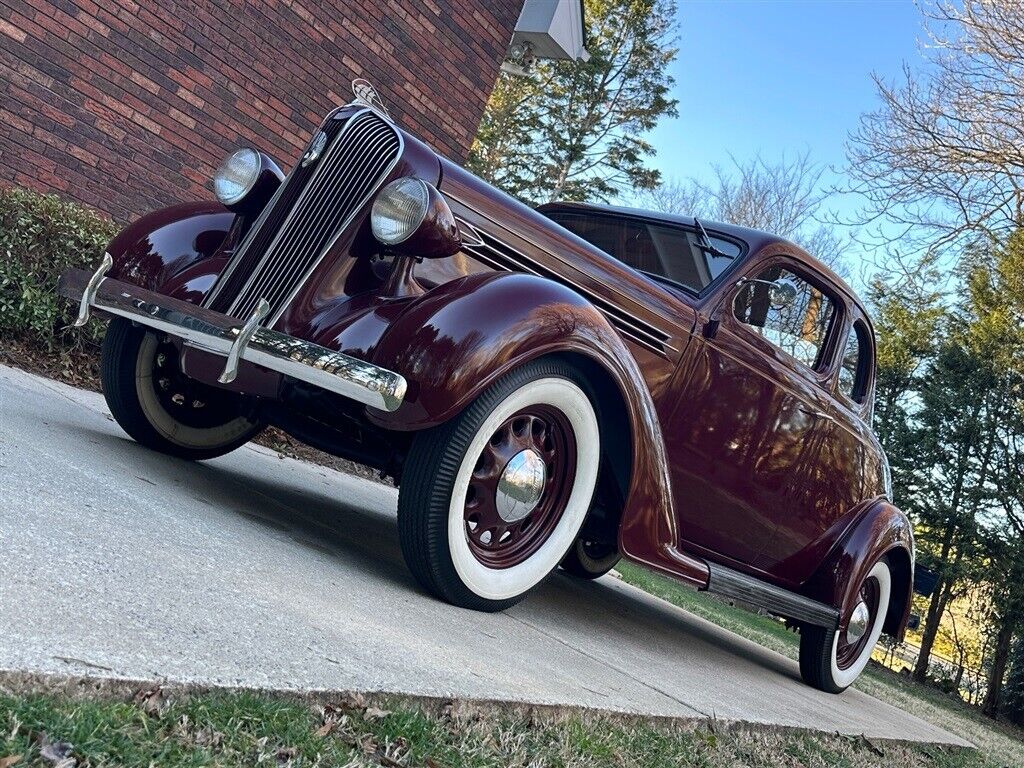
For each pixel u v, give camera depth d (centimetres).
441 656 218
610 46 3186
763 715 315
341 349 269
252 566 235
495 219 316
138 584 185
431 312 266
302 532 315
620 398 303
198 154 682
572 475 304
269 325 280
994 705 1425
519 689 216
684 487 375
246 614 192
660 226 411
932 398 1551
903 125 1501
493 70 878
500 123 3194
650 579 897
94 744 120
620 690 262
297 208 294
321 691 165
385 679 184
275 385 298
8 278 492
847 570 445
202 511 282
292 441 614
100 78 617
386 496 572
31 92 586
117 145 636
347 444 321
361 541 348
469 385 258
